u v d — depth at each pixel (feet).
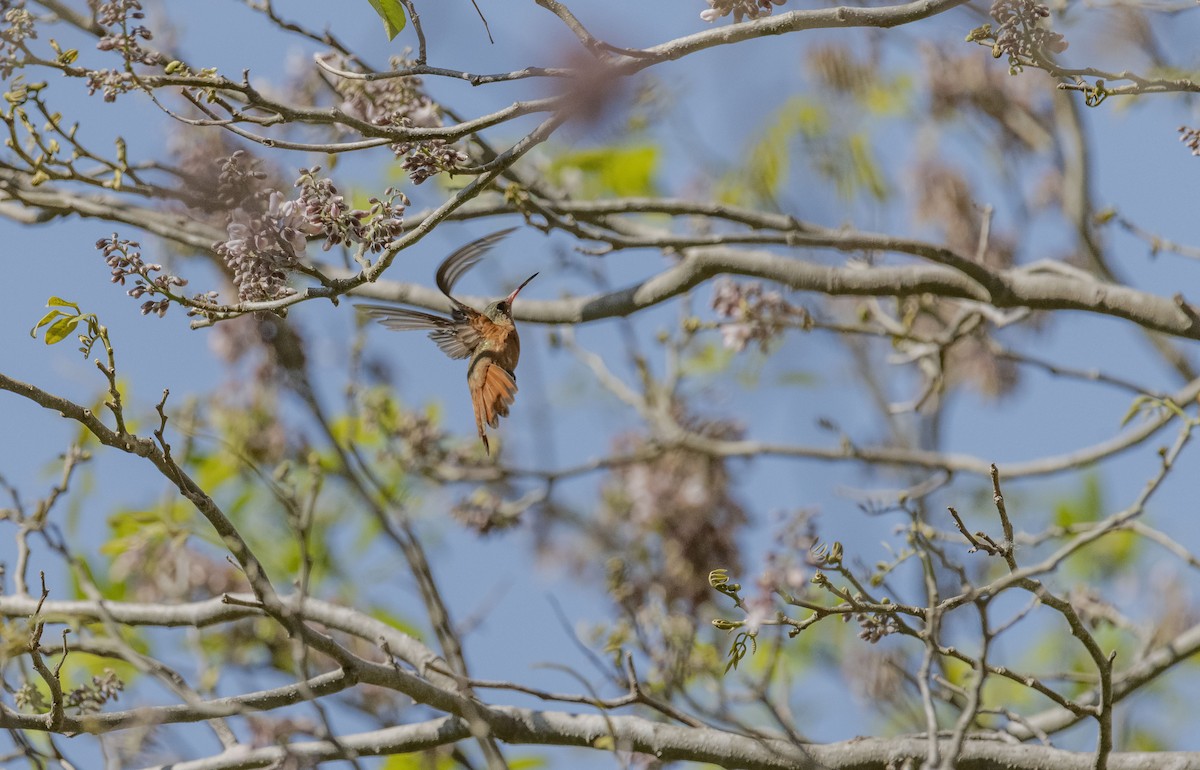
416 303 38.63
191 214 37.24
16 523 33.27
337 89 33.47
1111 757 27.32
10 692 30.27
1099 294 33.35
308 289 25.08
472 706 27.89
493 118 25.00
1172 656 33.55
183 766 29.07
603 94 25.09
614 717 29.09
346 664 26.91
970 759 27.61
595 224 37.96
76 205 36.09
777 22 25.25
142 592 40.91
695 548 44.01
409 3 25.43
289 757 28.63
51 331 23.65
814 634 42.14
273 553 44.93
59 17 34.19
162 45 37.14
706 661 33.94
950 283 34.71
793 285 35.19
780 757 28.02
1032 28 25.08
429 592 30.22
